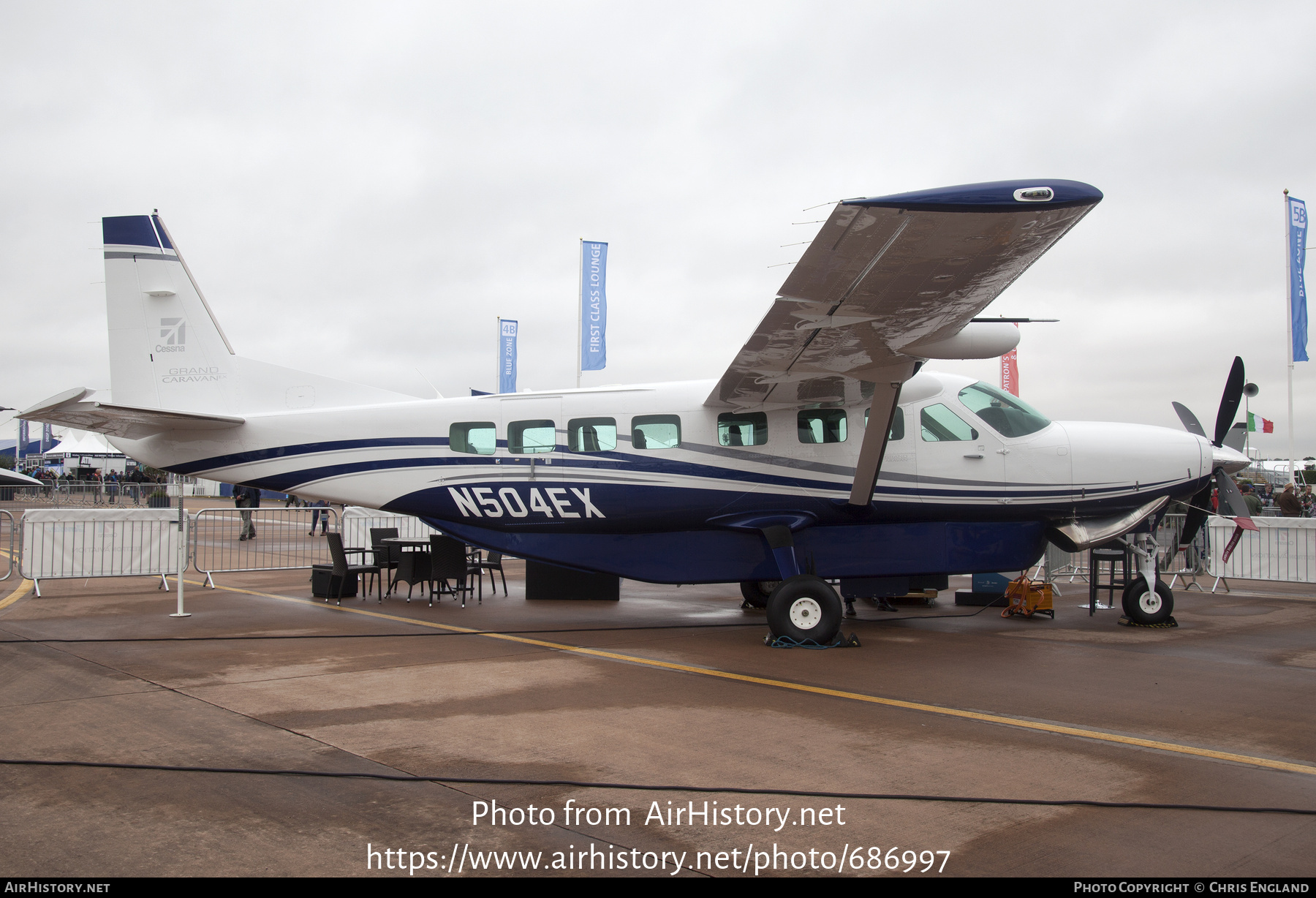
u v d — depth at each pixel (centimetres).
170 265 1045
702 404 935
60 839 353
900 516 923
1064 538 951
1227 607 1135
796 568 877
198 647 805
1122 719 552
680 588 1382
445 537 1129
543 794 408
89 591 1261
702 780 429
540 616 1041
